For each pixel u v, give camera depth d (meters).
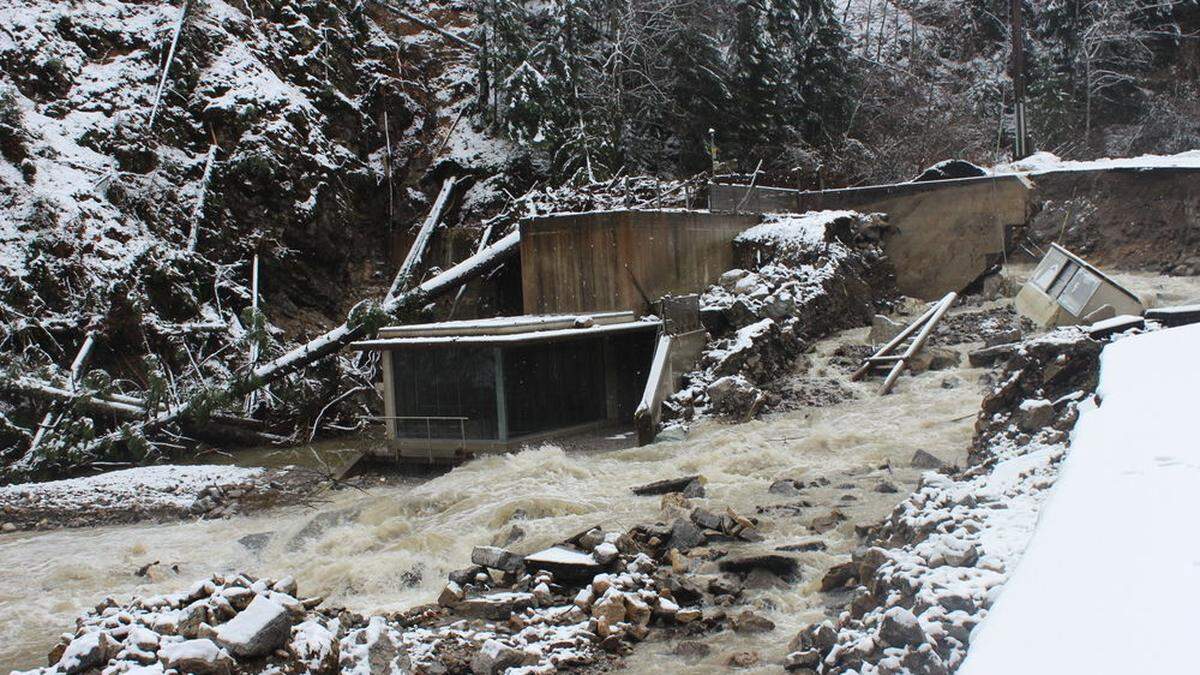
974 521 7.76
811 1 39.94
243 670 6.27
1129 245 24.88
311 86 33.31
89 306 24.75
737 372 19.98
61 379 23.02
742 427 17.84
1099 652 4.05
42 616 11.56
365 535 13.50
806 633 7.71
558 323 18.98
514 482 15.13
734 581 9.81
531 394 18.72
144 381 25.11
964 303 24.97
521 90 34.00
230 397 23.20
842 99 39.75
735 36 37.69
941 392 18.23
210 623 6.75
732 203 26.59
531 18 38.09
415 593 11.02
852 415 17.52
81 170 26.69
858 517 11.47
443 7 39.69
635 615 8.88
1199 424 7.34
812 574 9.84
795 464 14.83
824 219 24.92
